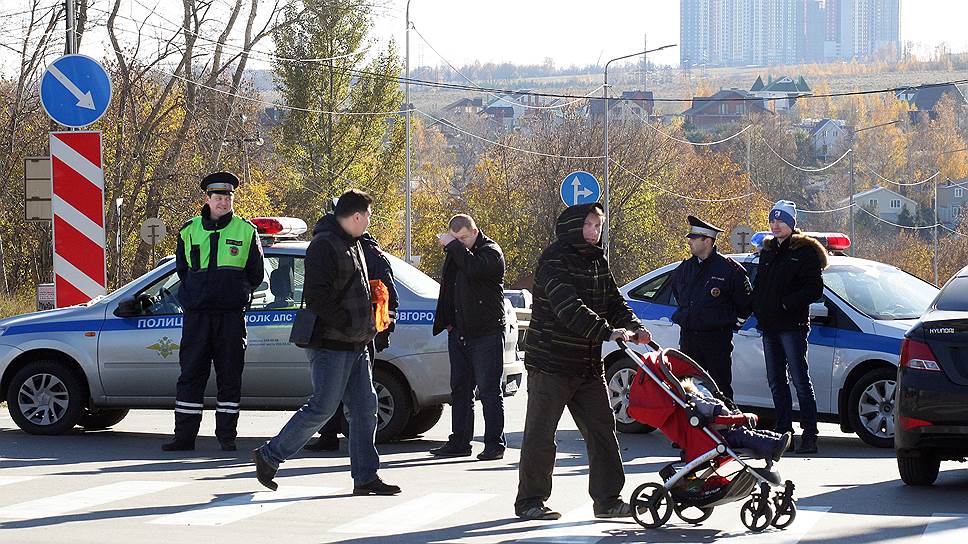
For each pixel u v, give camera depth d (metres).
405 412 12.82
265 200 52.69
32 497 9.36
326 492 9.66
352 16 68.88
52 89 14.22
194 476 10.47
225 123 45.09
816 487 10.25
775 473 8.21
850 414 13.23
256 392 12.93
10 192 43.94
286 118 71.06
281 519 8.50
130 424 14.83
